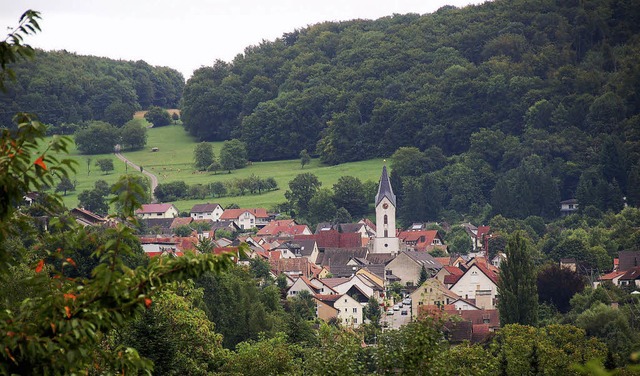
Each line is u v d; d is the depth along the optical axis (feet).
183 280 89.61
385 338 155.12
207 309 403.13
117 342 222.28
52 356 83.41
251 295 479.82
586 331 461.37
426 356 148.97
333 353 158.10
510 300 493.36
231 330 422.82
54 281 88.12
